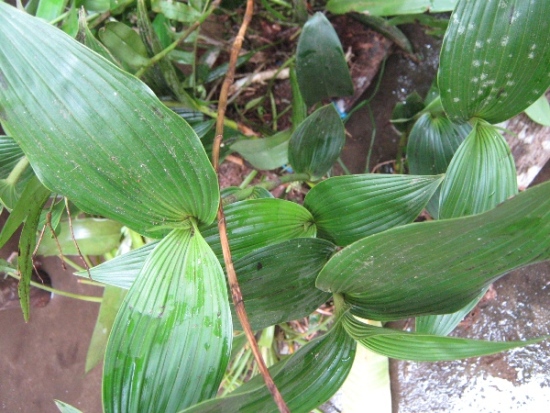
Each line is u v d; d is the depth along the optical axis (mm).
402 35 682
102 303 696
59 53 308
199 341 345
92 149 333
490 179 452
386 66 736
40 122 324
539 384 688
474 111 447
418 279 363
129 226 380
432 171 572
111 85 318
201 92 684
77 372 851
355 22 707
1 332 896
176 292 353
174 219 376
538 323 693
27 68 310
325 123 514
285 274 418
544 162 650
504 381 704
